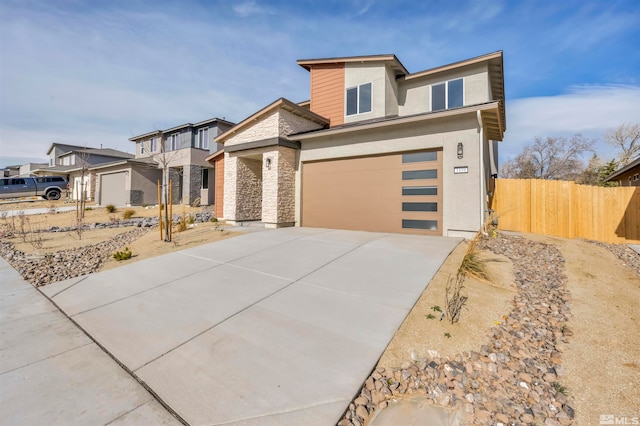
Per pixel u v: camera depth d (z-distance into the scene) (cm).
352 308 402
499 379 264
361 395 248
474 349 306
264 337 342
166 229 905
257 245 784
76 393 257
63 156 3644
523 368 278
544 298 429
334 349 311
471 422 219
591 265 581
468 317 367
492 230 849
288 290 477
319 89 1450
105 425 218
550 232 950
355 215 995
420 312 382
